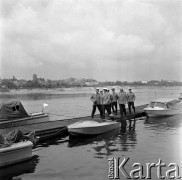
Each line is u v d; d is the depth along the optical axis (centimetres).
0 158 1263
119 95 2720
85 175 1145
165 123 2589
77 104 5912
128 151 1501
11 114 1984
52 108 4788
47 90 18588
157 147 1576
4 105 1956
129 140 1795
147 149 1534
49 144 1708
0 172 1195
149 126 2409
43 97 9925
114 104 2848
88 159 1361
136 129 2247
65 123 2188
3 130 1841
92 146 1641
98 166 1252
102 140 1811
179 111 3234
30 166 1271
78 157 1399
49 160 1357
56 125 2072
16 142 1409
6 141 1361
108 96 2452
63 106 5309
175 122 2653
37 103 6203
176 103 3259
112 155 1423
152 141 1750
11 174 1174
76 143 1731
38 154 1467
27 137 1505
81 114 3738
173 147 1570
